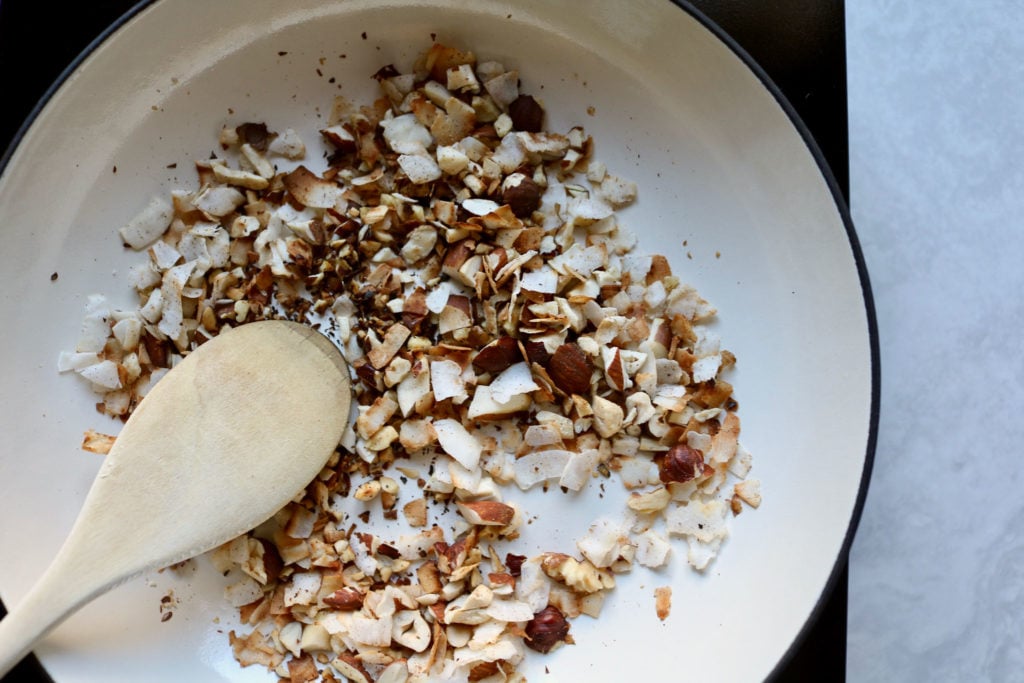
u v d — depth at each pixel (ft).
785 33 1.38
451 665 1.32
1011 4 1.41
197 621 1.33
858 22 1.40
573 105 1.37
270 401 1.30
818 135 1.39
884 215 1.40
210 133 1.35
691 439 1.35
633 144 1.37
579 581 1.32
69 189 1.31
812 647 1.38
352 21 1.33
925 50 1.40
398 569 1.33
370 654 1.31
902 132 1.40
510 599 1.33
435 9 1.33
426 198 1.35
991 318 1.40
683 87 1.33
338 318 1.35
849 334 1.29
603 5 1.30
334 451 1.33
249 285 1.34
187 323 1.34
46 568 1.31
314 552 1.33
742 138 1.32
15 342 1.31
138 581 1.33
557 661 1.34
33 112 1.26
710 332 1.37
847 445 1.29
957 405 1.40
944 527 1.39
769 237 1.33
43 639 1.28
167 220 1.35
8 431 1.31
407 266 1.35
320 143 1.37
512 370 1.34
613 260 1.37
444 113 1.35
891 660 1.38
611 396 1.34
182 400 1.28
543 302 1.33
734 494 1.35
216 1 1.29
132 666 1.31
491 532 1.34
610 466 1.35
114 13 1.37
